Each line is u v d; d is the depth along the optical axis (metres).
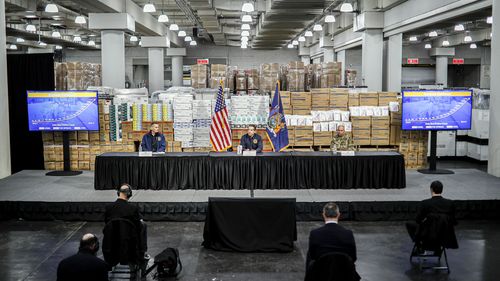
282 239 7.23
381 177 9.41
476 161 14.16
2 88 11.09
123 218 5.92
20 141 12.34
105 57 18.16
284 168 9.28
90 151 11.47
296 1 16.38
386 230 8.26
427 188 9.54
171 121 11.47
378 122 11.98
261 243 7.23
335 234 4.89
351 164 9.34
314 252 4.87
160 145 10.02
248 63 37.16
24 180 10.45
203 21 22.25
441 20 14.19
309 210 8.59
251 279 6.23
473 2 12.30
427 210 6.40
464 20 16.53
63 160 11.54
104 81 18.22
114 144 11.48
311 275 4.63
